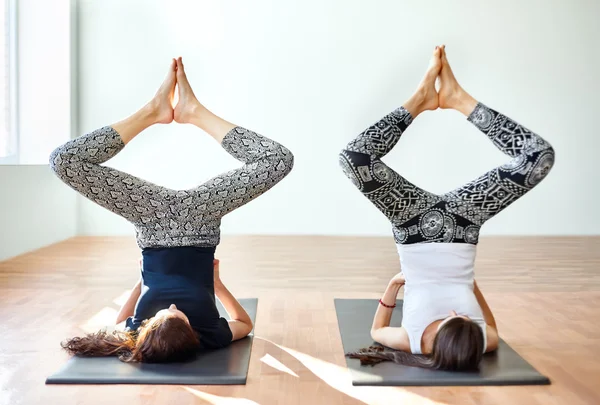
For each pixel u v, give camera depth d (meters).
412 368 2.74
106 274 4.88
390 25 7.36
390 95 7.41
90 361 2.79
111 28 7.28
